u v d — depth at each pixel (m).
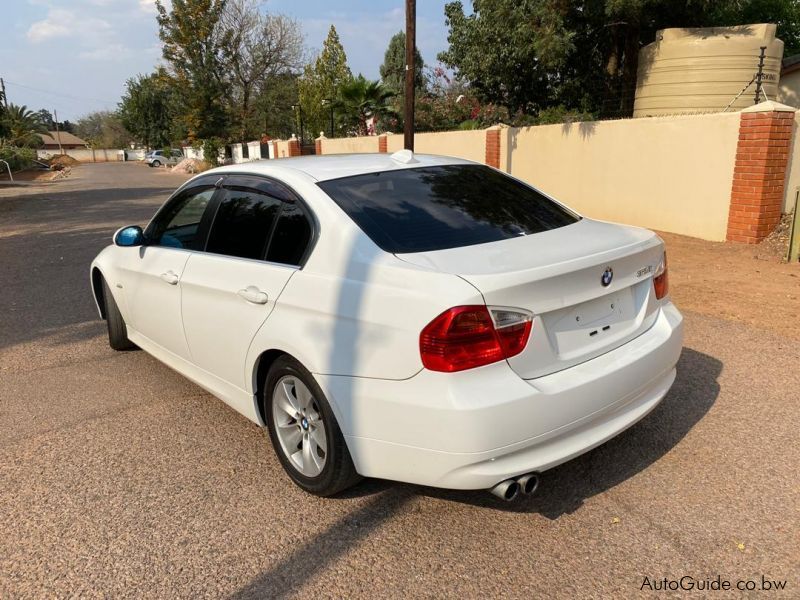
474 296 2.45
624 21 12.99
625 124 10.77
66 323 6.24
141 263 4.41
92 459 3.61
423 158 3.89
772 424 3.71
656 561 2.62
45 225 14.06
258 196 3.54
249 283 3.29
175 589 2.56
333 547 2.79
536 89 16.25
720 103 11.99
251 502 3.15
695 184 9.65
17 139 61.31
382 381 2.64
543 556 2.68
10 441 3.85
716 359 4.72
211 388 3.83
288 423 3.24
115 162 91.56
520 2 13.52
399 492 3.19
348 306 2.76
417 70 36.88
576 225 3.40
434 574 2.60
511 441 2.53
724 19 16.61
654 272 3.24
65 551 2.81
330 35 37.56
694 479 3.19
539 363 2.63
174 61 42.88
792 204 8.91
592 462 3.38
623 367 2.87
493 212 3.33
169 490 3.27
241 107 46.28
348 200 3.15
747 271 7.39
